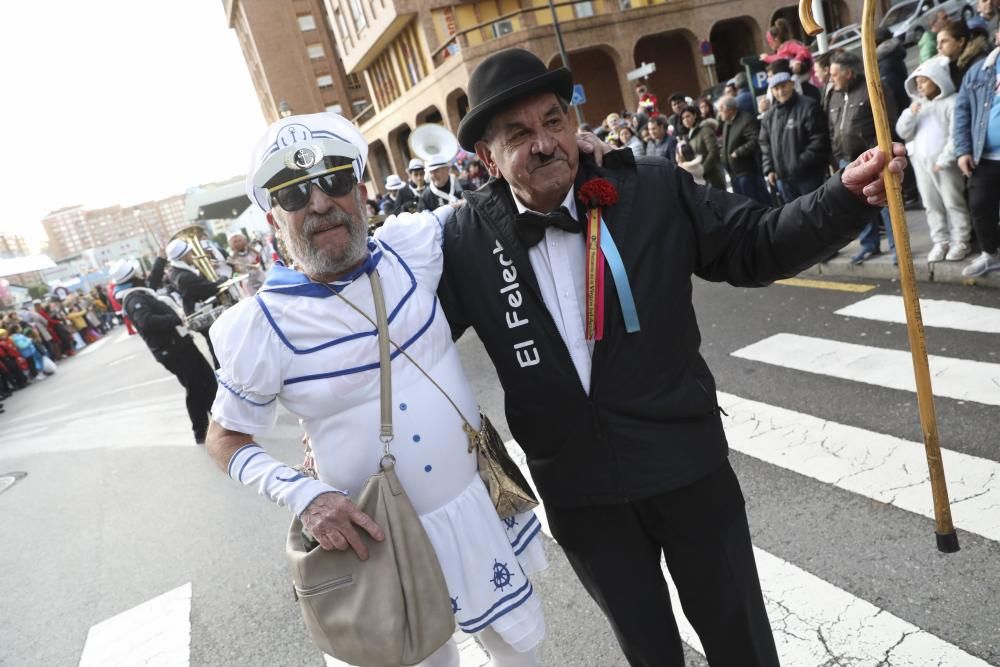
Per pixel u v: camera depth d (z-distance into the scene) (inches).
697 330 62.9
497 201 63.5
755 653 64.7
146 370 460.8
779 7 1060.5
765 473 123.3
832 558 97.7
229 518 167.9
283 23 1675.7
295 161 56.9
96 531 184.9
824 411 139.4
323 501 57.3
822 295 209.6
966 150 173.3
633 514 63.2
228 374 60.6
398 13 938.7
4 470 287.6
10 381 569.0
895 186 50.6
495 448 68.3
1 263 950.4
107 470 242.1
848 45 398.9
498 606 65.7
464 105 986.1
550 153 57.7
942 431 120.9
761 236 57.4
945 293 184.5
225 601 129.1
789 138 222.4
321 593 57.4
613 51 936.9
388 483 58.9
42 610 145.6
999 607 81.4
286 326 59.7
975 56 172.1
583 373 60.7
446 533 64.2
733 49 1130.7
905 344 160.1
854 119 201.6
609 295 58.5
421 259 65.4
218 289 272.4
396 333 61.9
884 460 117.0
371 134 1310.3
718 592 63.3
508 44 866.1
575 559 67.3
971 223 187.9
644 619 64.6
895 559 93.9
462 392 66.7
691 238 61.0
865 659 79.6
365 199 62.7
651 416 59.4
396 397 61.9
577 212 60.8
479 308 63.5
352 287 60.5
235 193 864.3
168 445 251.9
